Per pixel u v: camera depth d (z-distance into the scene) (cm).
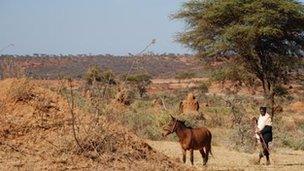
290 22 4284
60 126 1404
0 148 1274
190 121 3962
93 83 1480
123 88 1516
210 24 4450
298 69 4434
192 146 1880
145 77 8375
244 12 4212
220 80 4509
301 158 2542
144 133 3142
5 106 1423
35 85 1521
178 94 8619
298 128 4575
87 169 1283
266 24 4144
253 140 2970
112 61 11106
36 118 1407
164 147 2584
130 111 3456
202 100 7719
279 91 4456
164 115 3656
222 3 4200
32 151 1297
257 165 2142
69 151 1335
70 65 9594
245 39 4147
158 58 16450
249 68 4397
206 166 1916
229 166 2022
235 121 4041
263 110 2225
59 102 1486
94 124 1413
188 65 14238
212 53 4372
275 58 4350
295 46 4409
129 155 1413
